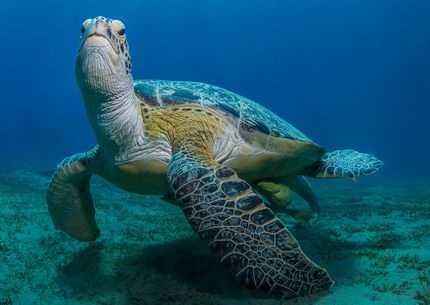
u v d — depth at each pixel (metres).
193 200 0.98
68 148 15.13
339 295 1.08
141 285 1.28
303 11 35.91
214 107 1.34
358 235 1.99
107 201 3.26
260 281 0.92
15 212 2.44
